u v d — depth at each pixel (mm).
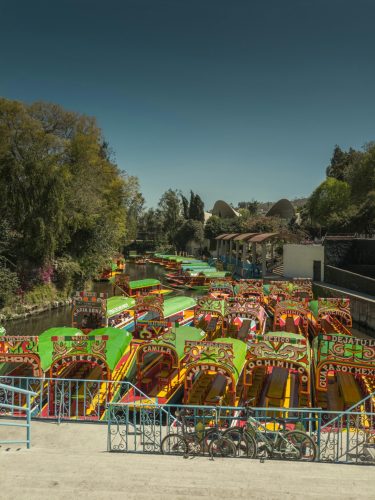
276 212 82625
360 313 27062
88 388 12984
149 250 88812
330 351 11977
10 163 30906
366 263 39250
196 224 82062
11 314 29625
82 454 8406
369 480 6934
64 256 37688
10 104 31984
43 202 31875
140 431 9461
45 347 14211
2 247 30547
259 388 13734
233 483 6719
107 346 14062
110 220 46594
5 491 6352
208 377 14125
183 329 16484
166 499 6113
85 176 39469
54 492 6305
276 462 7898
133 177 58594
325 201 61125
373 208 47688
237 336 18953
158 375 14953
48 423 10312
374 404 11891
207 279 43500
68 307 34562
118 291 35000
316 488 6582
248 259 57188
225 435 8383
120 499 6109
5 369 15203
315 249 40031
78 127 44094
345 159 76875
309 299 26531
